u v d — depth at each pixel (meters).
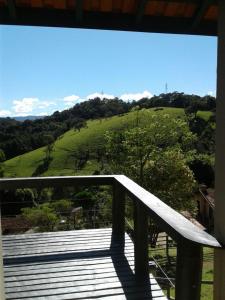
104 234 4.66
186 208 18.20
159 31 2.80
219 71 2.36
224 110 2.29
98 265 3.73
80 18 2.67
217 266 2.33
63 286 3.32
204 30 2.83
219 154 2.36
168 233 2.20
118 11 2.73
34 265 3.76
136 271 3.46
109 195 15.15
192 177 18.30
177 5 2.66
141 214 3.34
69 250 4.16
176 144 19.31
